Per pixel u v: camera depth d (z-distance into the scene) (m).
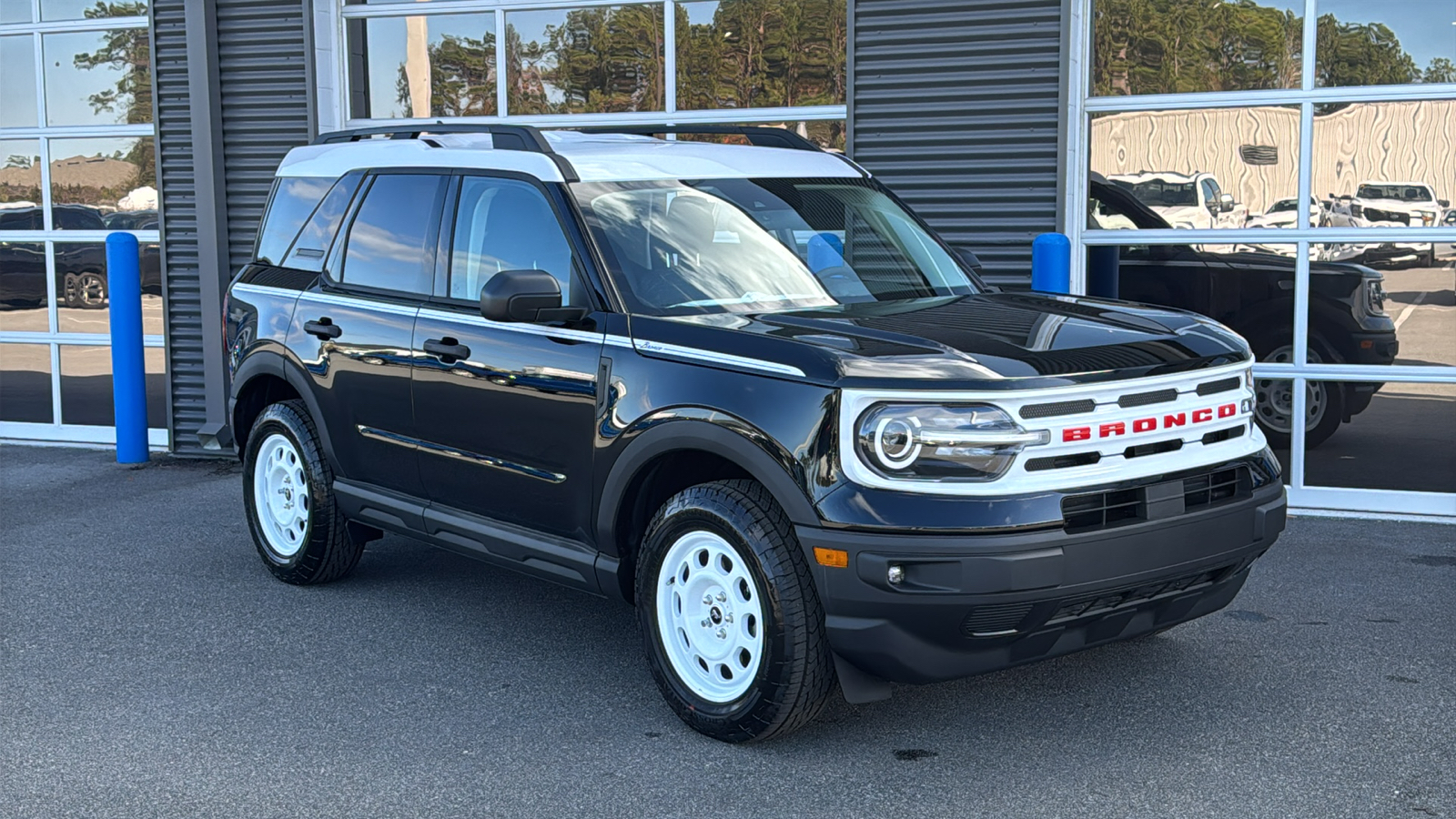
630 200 4.80
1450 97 6.91
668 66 8.42
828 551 3.77
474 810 3.73
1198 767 3.94
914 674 3.84
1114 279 7.66
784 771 3.97
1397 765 3.92
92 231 9.76
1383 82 7.05
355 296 5.53
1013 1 7.32
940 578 3.68
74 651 5.15
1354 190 7.13
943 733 4.24
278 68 8.88
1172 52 7.36
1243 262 7.38
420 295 5.25
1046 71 7.33
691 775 3.95
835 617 3.83
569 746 4.18
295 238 6.03
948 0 7.42
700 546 4.20
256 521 6.17
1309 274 7.24
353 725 4.37
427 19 8.88
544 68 8.71
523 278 4.36
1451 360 7.01
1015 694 4.56
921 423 3.73
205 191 8.98
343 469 5.67
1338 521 7.04
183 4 8.89
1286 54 7.17
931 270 5.12
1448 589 5.71
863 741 4.19
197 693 4.68
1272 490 4.28
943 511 3.69
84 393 9.96
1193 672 4.74
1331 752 4.03
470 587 6.01
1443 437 7.05
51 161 9.80
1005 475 3.74
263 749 4.18
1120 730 4.24
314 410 5.71
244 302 6.14
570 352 4.54
